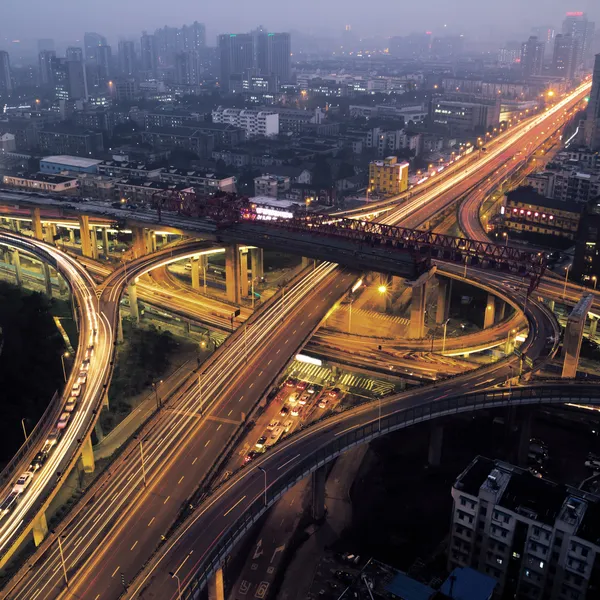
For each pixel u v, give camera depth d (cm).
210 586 13062
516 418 18888
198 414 17138
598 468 17850
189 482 14600
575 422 19638
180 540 12812
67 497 16912
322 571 15188
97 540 12975
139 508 13812
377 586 12494
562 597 12888
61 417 17012
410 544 15788
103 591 11800
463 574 12475
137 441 15938
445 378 18912
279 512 17188
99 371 19212
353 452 19500
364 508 17212
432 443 18238
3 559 12669
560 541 12575
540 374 18962
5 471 15200
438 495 17362
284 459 15362
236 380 18762
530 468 18088
